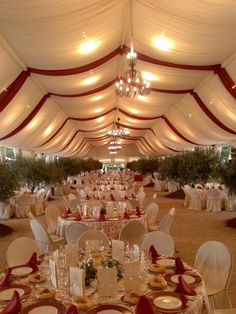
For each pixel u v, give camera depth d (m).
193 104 13.70
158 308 2.16
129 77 7.34
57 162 21.72
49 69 8.77
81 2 5.73
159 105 15.75
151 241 3.74
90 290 2.47
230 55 8.43
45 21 5.95
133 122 23.19
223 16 6.15
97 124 23.02
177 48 8.09
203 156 14.54
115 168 41.38
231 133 13.44
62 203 14.41
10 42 6.82
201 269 3.39
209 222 9.32
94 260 2.79
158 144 27.48
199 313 2.28
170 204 13.51
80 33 6.92
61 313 2.09
